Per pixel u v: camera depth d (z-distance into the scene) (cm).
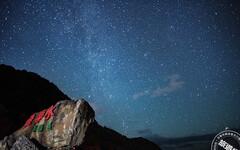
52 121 782
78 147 830
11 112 1354
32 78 2075
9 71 1927
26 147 699
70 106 782
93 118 791
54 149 744
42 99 1734
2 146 752
